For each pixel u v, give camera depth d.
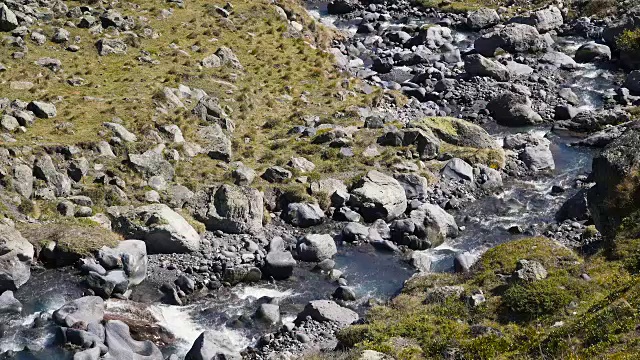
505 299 29.73
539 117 54.34
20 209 37.84
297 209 41.66
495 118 54.97
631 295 27.03
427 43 67.38
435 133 49.59
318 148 47.09
